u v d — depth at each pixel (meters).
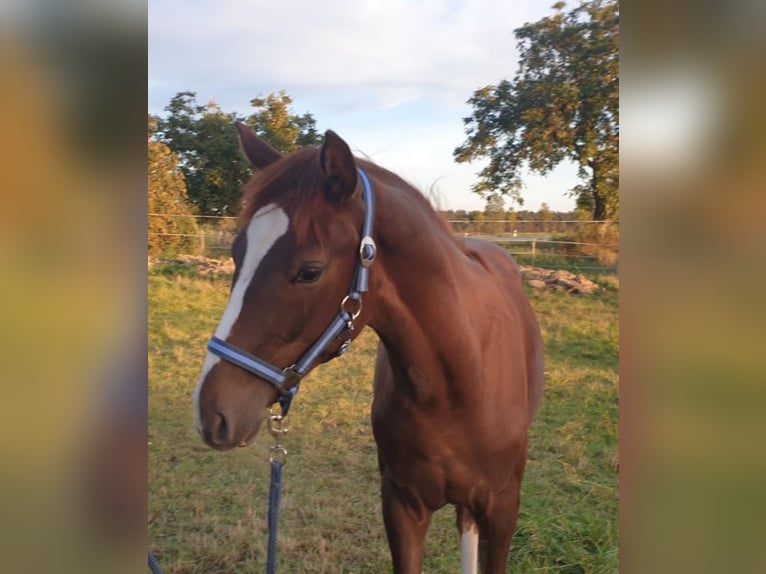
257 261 1.45
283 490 3.31
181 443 3.86
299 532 2.94
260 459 3.66
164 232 8.57
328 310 1.50
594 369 4.91
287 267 1.43
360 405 4.39
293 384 1.54
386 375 1.89
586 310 6.46
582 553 2.63
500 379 1.86
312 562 2.72
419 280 1.61
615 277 7.49
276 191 1.50
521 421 1.95
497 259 2.59
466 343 1.68
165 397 4.54
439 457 1.79
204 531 2.93
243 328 1.45
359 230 1.53
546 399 4.32
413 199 1.70
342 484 3.37
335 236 1.49
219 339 1.46
